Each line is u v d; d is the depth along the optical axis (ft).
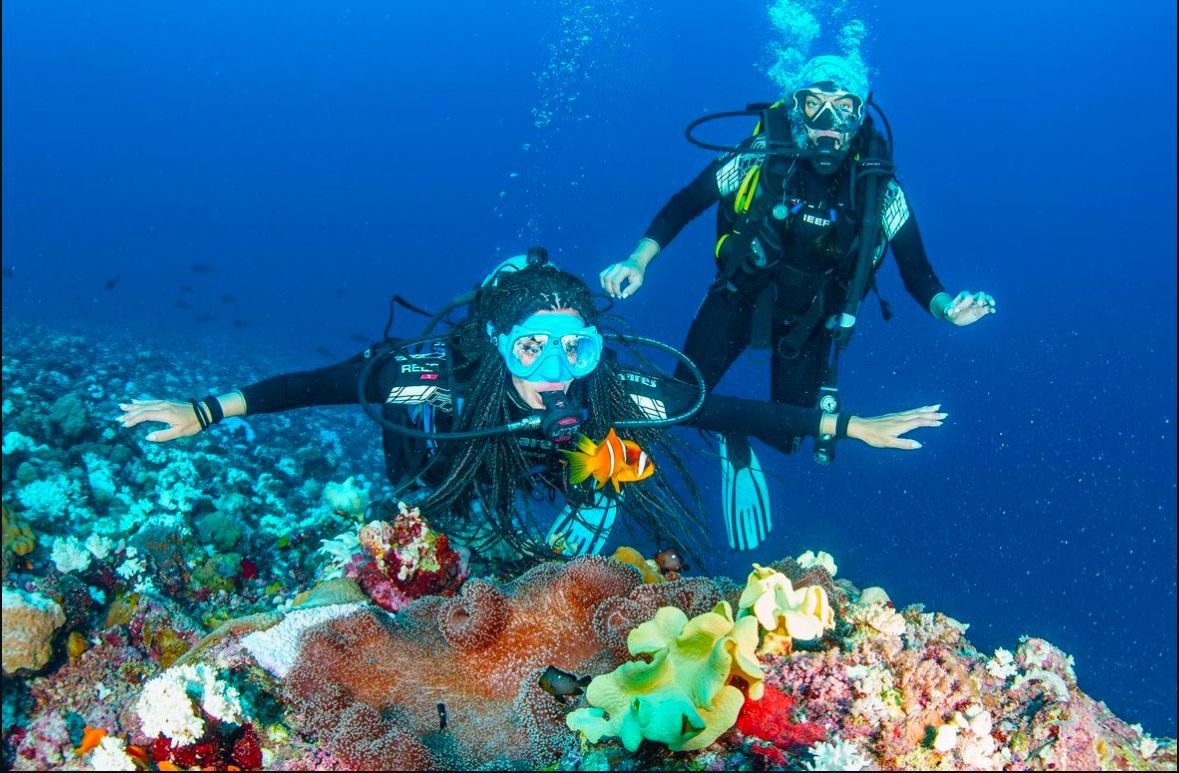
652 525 12.59
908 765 7.42
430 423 12.00
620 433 12.08
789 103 16.33
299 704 7.93
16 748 7.70
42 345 34.17
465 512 12.62
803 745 7.30
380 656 8.25
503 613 8.56
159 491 17.31
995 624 29.17
